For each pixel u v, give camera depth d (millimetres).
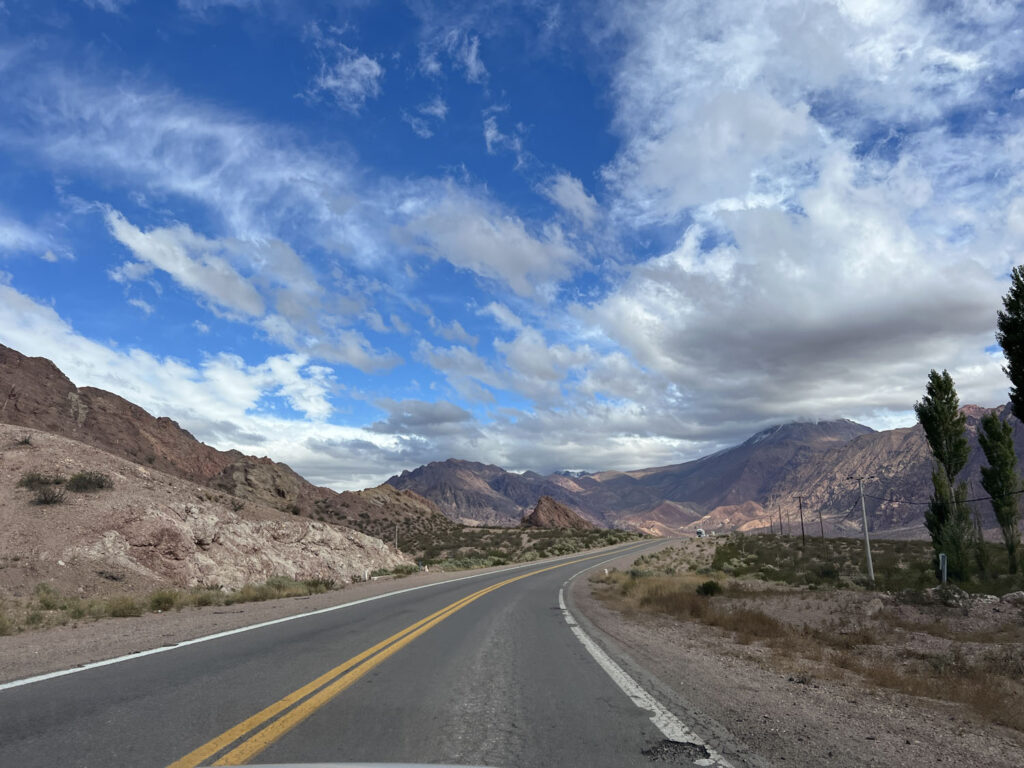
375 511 115188
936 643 16031
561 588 28484
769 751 5312
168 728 5523
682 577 39531
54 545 22312
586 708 6645
